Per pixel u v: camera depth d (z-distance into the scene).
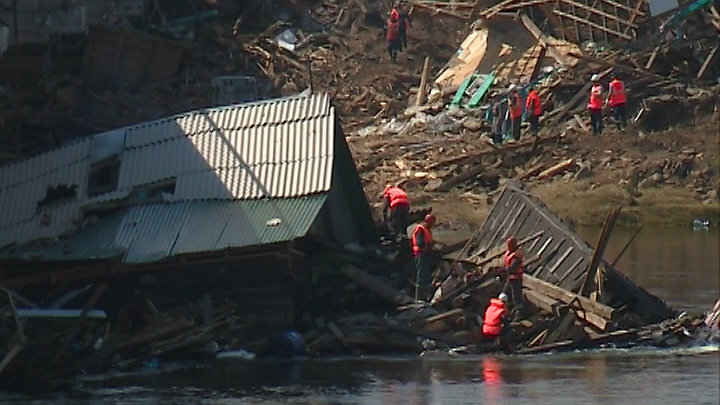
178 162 133.75
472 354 125.25
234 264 125.06
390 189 147.62
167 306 126.00
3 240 132.62
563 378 114.75
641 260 172.75
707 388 110.31
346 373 116.88
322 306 129.50
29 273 128.50
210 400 107.19
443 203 198.88
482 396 108.44
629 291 133.12
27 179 137.12
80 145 137.75
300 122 133.88
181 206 130.75
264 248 123.25
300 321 127.12
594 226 196.62
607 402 106.31
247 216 127.50
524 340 127.81
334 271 130.88
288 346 123.12
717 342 129.12
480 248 141.50
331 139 131.88
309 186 129.25
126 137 137.12
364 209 139.00
